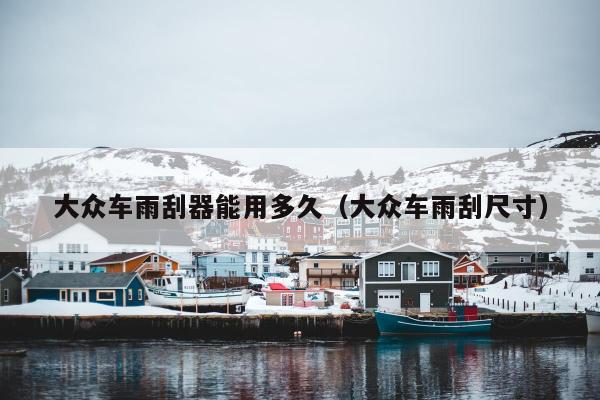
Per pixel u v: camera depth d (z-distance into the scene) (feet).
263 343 286.25
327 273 418.72
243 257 484.74
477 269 472.03
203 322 295.89
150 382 212.64
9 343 283.18
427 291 327.06
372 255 326.03
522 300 360.07
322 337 301.22
